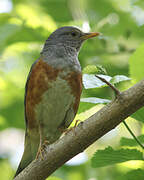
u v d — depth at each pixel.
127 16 14.36
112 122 6.92
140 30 13.70
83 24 13.91
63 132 10.56
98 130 7.02
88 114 10.80
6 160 14.99
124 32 13.99
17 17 14.25
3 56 14.16
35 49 14.27
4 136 17.38
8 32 13.05
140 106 6.78
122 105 6.79
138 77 9.85
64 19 14.34
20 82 15.33
